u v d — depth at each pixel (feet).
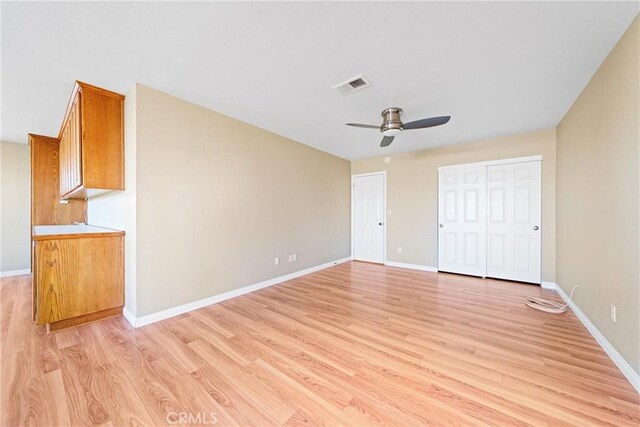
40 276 7.01
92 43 5.83
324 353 6.35
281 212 12.75
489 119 10.43
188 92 8.24
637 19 4.96
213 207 9.68
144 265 7.80
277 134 12.47
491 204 13.14
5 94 8.28
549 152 11.67
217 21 5.20
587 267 7.64
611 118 6.09
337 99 8.70
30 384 5.13
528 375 5.45
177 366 5.79
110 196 9.86
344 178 17.83
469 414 4.43
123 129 8.34
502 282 12.53
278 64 6.72
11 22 5.08
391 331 7.50
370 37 5.68
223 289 10.05
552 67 6.75
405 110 9.54
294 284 12.37
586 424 4.19
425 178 15.24
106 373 5.51
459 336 7.18
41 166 13.19
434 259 14.94
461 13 4.96
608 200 6.26
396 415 4.44
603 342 6.43
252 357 6.17
